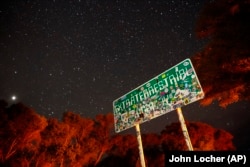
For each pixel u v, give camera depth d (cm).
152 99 817
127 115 895
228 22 1055
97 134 3133
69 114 2978
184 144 2909
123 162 3086
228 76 1159
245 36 987
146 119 818
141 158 819
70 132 2816
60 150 2536
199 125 3066
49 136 2617
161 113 773
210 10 1112
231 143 3234
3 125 2216
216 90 1228
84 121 3011
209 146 2931
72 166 2664
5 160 2219
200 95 681
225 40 1035
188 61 734
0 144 2205
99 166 3184
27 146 2442
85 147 2909
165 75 792
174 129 3106
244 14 1022
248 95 1177
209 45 1170
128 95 914
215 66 1130
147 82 848
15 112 2300
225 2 1060
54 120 2712
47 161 2459
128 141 3297
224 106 1246
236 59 1046
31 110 2400
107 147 3158
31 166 2400
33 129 2370
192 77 714
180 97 732
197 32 1181
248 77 1120
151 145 3178
